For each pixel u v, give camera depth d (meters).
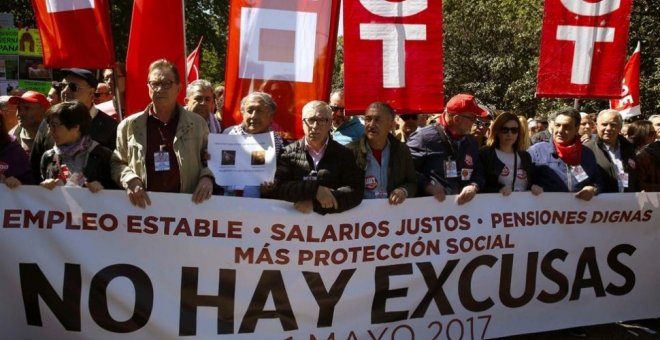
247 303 4.01
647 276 5.07
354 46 4.80
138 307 3.88
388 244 4.25
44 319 3.84
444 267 4.42
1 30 8.77
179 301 3.92
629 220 4.98
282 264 4.05
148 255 3.88
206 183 3.88
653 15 15.84
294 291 4.08
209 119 4.96
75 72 4.59
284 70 4.77
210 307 3.96
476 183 4.61
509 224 4.61
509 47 25.56
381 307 4.27
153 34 4.80
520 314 4.69
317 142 3.89
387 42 4.83
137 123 3.85
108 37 4.82
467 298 4.51
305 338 4.12
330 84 4.85
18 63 8.83
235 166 3.83
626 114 9.32
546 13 5.52
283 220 4.02
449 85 26.42
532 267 4.71
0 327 3.81
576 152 4.96
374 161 4.29
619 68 5.62
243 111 4.08
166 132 3.87
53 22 4.76
